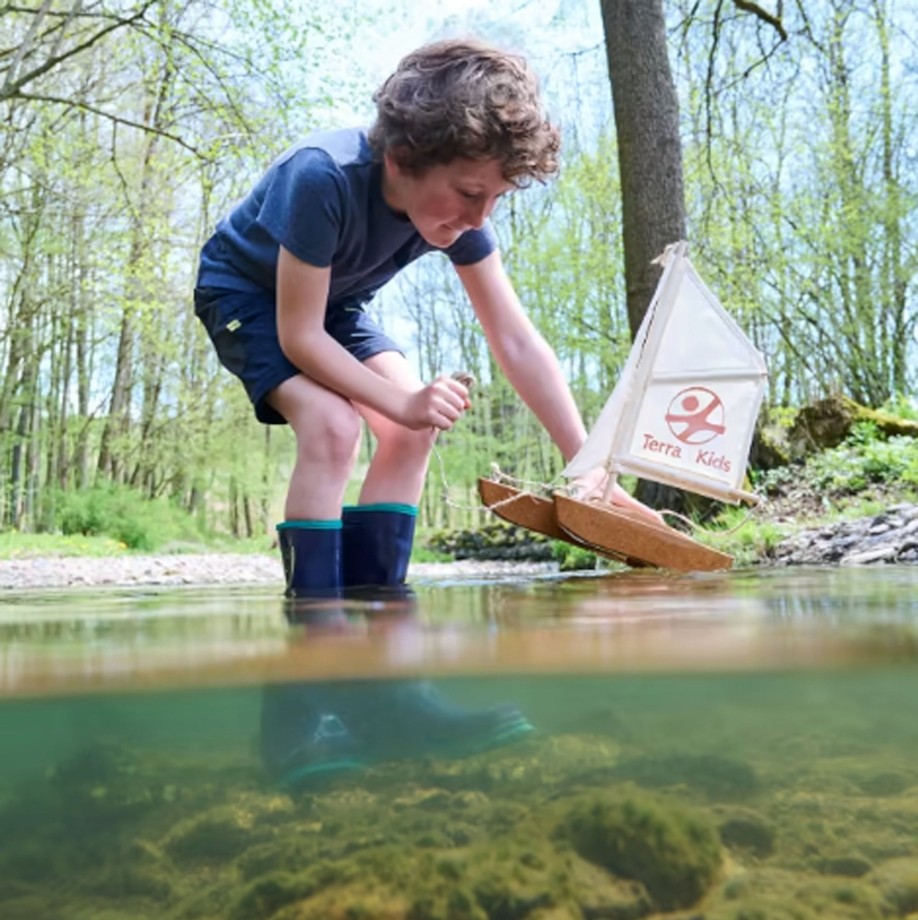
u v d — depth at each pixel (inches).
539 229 705.0
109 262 558.3
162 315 717.3
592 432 124.4
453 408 92.7
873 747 49.1
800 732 48.1
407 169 90.0
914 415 364.2
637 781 44.9
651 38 288.2
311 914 36.6
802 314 676.1
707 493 130.2
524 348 118.4
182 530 777.6
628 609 60.8
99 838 41.7
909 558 171.9
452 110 84.5
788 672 40.3
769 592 74.1
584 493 125.0
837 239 644.1
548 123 91.2
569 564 315.3
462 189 89.5
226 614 64.4
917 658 40.8
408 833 41.4
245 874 39.4
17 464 790.5
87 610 73.0
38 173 528.4
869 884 39.7
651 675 40.4
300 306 94.8
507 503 117.0
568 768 43.1
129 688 37.7
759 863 41.4
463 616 57.8
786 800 46.4
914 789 48.1
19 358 703.1
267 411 101.4
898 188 639.8
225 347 104.8
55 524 706.2
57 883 38.9
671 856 40.3
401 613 61.0
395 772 40.6
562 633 48.6
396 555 102.1
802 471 311.4
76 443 810.2
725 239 566.9
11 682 37.6
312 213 92.7
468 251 113.0
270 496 890.1
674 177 287.1
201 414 808.3
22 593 111.9
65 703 37.4
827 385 685.3
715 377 127.8
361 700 39.7
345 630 51.8
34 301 663.8
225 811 41.5
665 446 127.0
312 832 40.9
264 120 456.1
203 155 444.5
